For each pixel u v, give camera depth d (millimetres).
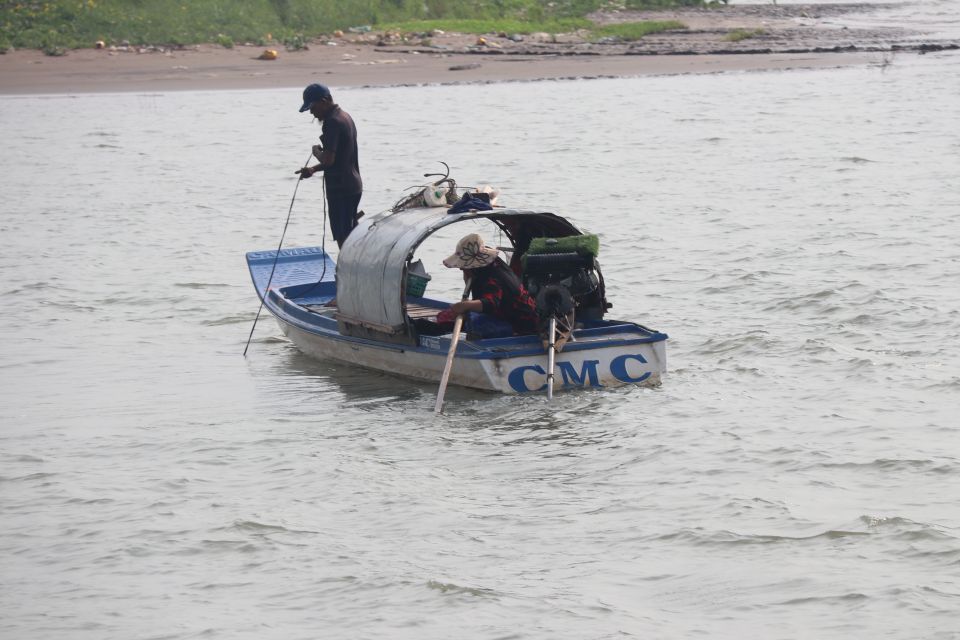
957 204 48125
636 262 39625
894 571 17594
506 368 26250
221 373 29609
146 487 21828
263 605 17266
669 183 55938
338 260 29844
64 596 17688
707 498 20641
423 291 31266
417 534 19578
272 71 103312
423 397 27047
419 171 61156
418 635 16281
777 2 184000
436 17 129625
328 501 21047
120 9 113938
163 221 50156
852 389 26328
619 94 94188
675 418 24859
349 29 119500
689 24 143125
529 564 18359
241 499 21219
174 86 97625
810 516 19641
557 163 62906
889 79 101125
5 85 98000
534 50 116938
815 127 75250
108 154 70562
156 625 16781
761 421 24484
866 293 34031
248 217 50938
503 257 32406
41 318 34938
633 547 18844
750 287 35656
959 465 21594
